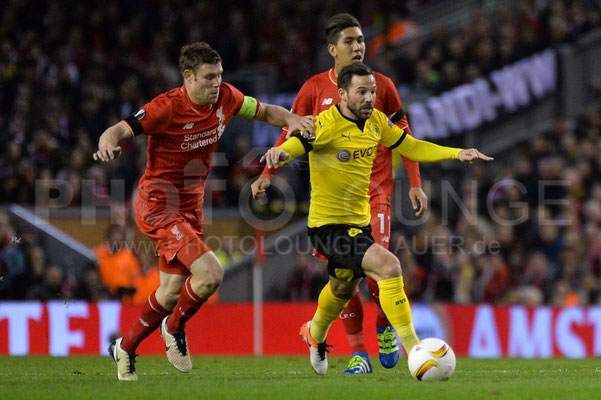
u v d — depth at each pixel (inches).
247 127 1157.1
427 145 459.8
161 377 457.4
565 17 1298.0
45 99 1111.6
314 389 377.1
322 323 468.1
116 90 1197.7
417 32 1316.4
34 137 1057.5
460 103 1186.6
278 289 982.4
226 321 779.4
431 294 946.1
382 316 494.6
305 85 524.1
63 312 746.8
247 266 960.9
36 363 585.6
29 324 746.2
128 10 1344.7
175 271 431.8
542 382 416.8
